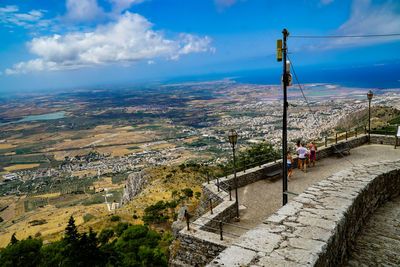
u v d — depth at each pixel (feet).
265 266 9.24
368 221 17.10
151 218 130.72
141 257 65.16
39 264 59.31
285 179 27.86
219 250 23.43
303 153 41.65
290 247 10.41
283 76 26.21
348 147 51.60
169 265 27.73
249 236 11.82
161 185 192.34
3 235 277.64
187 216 26.81
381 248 13.34
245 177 39.42
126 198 271.28
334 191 16.80
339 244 12.00
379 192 20.29
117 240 81.30
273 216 13.82
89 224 142.92
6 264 59.11
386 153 46.83
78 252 49.24
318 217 13.01
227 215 29.63
